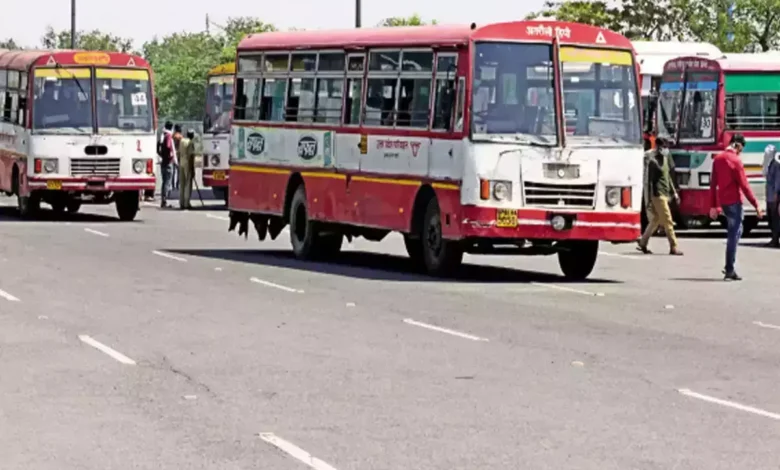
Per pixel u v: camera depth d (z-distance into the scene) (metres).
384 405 12.45
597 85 23.70
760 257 30.06
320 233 27.61
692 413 12.20
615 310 19.81
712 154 36.47
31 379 13.72
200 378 13.84
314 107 27.52
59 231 34.28
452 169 23.48
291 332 17.20
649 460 10.31
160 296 20.97
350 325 17.89
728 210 24.59
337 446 10.72
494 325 18.00
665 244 33.94
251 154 29.61
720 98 36.41
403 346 16.11
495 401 12.69
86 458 10.28
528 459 10.30
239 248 30.50
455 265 24.17
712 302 21.05
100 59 38.44
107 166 38.25
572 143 23.38
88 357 15.16
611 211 23.53
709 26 78.00
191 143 45.31
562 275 25.33
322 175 27.16
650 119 36.09
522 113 23.38
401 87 25.02
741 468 10.08
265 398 12.77
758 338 17.14
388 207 25.22
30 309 19.33
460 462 10.20
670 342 16.69
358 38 26.34
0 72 40.84
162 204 46.31
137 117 38.59
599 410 12.30
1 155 40.56
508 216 23.12
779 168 33.09
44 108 38.12
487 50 23.36
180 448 10.62
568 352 15.77
